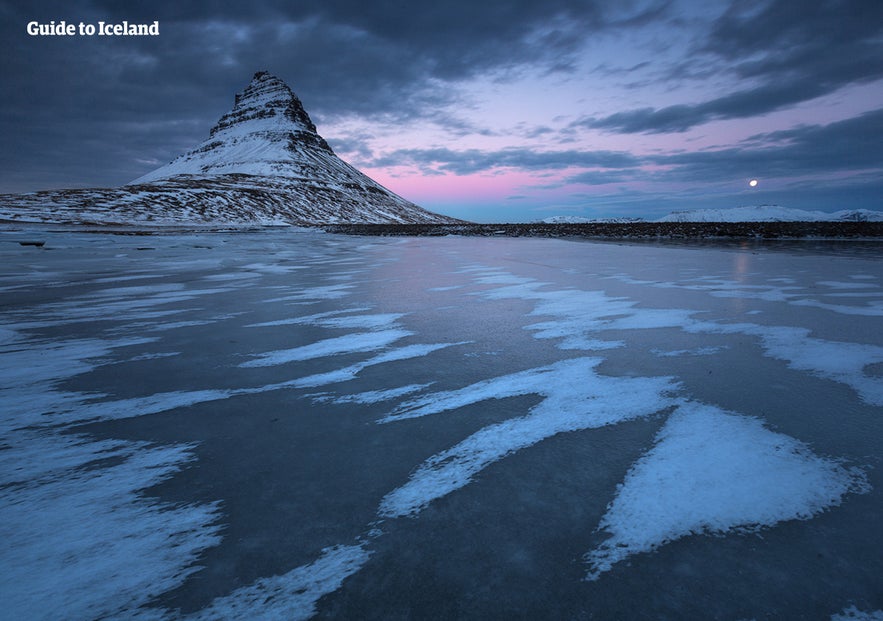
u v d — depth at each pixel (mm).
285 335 4074
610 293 6027
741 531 1424
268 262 11531
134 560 1335
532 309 5062
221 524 1500
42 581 1247
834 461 1830
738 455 1885
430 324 4410
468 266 10023
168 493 1686
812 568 1266
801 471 1758
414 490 1681
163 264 10930
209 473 1822
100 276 8508
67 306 5531
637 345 3588
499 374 2967
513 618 1114
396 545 1387
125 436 2164
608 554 1336
